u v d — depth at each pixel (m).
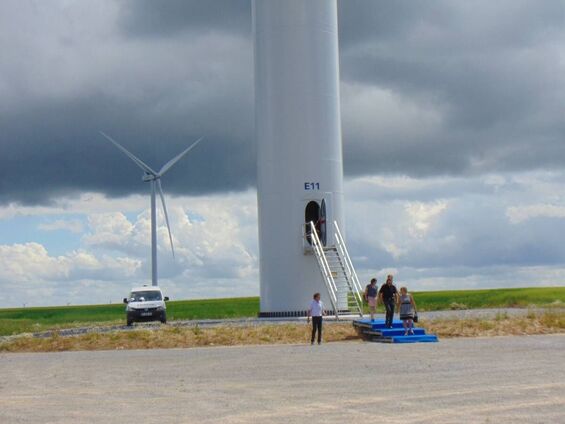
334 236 43.69
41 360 28.16
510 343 29.00
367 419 14.43
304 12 44.19
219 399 17.30
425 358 24.27
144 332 35.53
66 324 53.91
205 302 95.88
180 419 15.00
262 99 44.59
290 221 43.47
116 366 24.94
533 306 54.09
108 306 112.56
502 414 14.59
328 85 44.41
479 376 19.80
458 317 40.44
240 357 26.47
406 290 31.86
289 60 43.97
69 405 17.08
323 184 43.75
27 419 15.40
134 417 15.35
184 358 26.88
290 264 43.41
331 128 44.28
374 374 20.75
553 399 16.16
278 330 35.59
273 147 43.94
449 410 15.13
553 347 27.17
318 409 15.62
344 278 43.66
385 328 33.03
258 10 45.16
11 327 50.53
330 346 30.11
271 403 16.52
